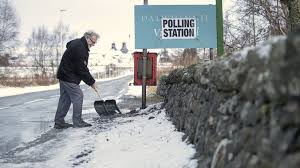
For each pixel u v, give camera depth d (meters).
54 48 75.69
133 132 8.58
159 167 5.73
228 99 4.73
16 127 11.47
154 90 22.55
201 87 6.23
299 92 2.82
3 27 55.34
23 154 7.83
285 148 2.97
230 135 4.32
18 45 56.84
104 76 79.62
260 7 18.91
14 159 7.45
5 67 55.47
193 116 6.46
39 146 8.50
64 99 10.71
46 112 15.46
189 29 11.74
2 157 7.64
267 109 3.41
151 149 6.86
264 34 19.03
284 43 2.99
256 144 3.50
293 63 2.87
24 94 28.89
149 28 11.80
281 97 3.08
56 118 10.72
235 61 4.41
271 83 3.21
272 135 3.20
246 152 3.72
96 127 10.16
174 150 6.27
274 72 3.15
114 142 7.96
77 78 10.59
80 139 8.84
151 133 8.09
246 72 4.00
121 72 109.88
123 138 8.20
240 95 4.27
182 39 11.76
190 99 6.85
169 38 11.77
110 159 6.79
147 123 9.30
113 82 50.09
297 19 10.61
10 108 17.30
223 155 4.28
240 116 4.14
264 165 3.28
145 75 12.48
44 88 40.91
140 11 11.79
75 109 10.58
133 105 16.00
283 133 3.04
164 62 44.47
